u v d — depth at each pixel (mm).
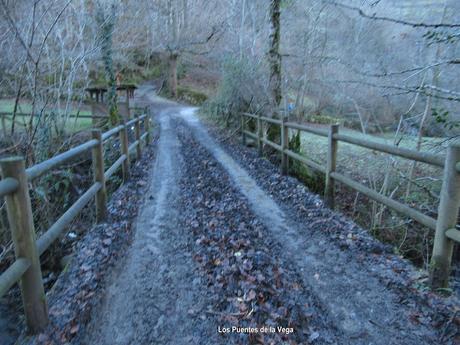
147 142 10273
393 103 8516
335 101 14305
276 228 4059
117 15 10320
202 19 25844
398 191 7562
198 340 2279
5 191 1905
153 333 2348
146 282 2947
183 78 34969
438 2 7441
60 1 7551
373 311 2523
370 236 3758
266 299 2666
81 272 3053
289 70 14508
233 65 12039
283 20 12695
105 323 2445
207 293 2775
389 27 9289
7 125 8055
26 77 6016
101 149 4141
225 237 3754
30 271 2207
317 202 4855
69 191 6902
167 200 5109
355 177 8758
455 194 2480
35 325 2297
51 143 6062
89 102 13641
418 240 5914
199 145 10117
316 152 10969
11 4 5824
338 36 12070
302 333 2328
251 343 2244
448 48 5984
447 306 2488
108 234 3830
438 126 6309
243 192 5488
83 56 7125
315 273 3047
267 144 8195
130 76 33219
